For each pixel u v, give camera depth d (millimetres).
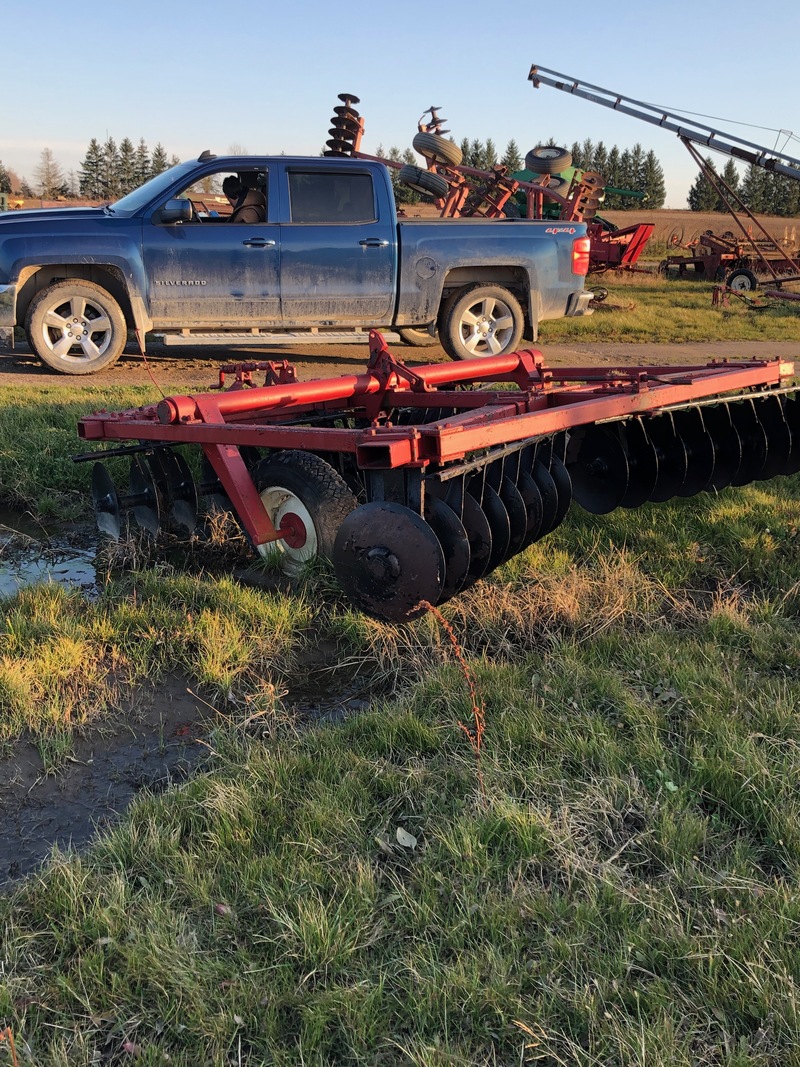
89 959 1963
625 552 4465
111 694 3266
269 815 2473
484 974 1932
